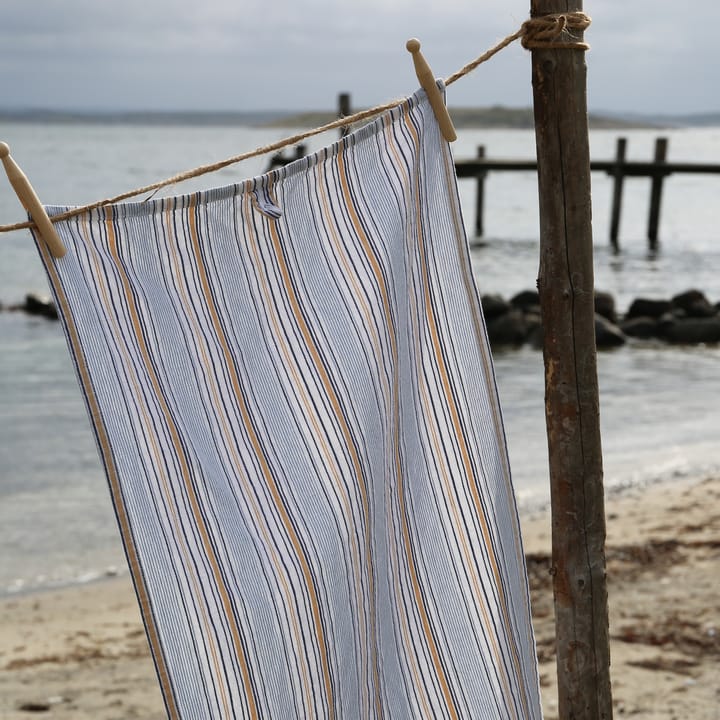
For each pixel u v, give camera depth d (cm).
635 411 1388
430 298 242
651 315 1997
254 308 228
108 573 805
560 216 253
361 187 237
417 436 241
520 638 242
